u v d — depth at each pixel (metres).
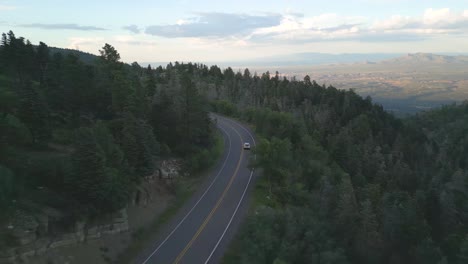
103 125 38.81
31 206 25.41
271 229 32.31
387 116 123.25
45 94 49.38
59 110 49.09
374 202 47.47
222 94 123.31
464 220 47.56
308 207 41.59
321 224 34.88
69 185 28.86
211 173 52.56
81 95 49.69
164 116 52.44
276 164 47.69
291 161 51.75
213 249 31.56
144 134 40.72
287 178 49.34
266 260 29.81
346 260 31.44
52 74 54.84
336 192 41.03
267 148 47.44
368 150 83.31
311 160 56.97
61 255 25.33
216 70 163.62
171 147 52.62
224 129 81.25
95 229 29.02
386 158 83.62
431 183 68.00
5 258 21.92
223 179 50.09
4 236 22.55
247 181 49.34
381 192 57.34
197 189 46.22
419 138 112.62
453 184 60.03
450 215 46.62
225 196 43.97
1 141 28.28
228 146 67.06
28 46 60.81
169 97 55.16
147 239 32.88
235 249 32.00
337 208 38.03
